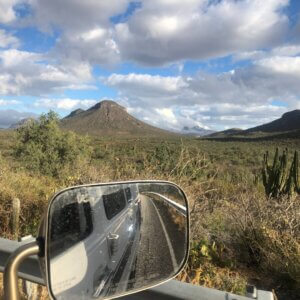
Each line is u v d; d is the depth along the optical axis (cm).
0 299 302
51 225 149
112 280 176
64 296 153
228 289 438
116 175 749
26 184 782
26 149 1600
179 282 205
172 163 734
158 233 196
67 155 1662
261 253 589
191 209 621
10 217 581
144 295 208
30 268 239
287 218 648
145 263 188
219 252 579
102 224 177
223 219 687
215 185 813
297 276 506
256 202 738
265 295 190
